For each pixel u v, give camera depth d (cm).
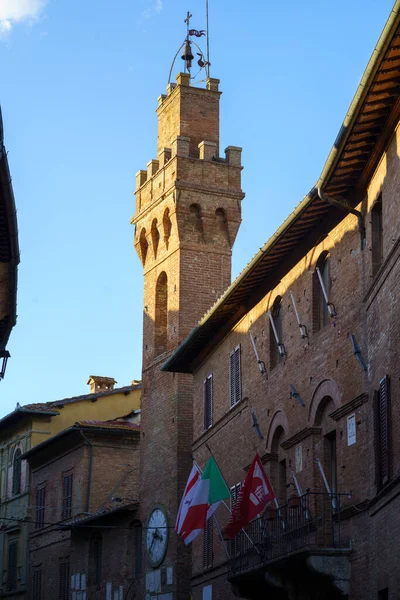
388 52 2188
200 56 5409
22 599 6525
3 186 2789
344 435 2931
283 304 3512
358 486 2803
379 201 2741
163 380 4962
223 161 5194
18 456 6831
